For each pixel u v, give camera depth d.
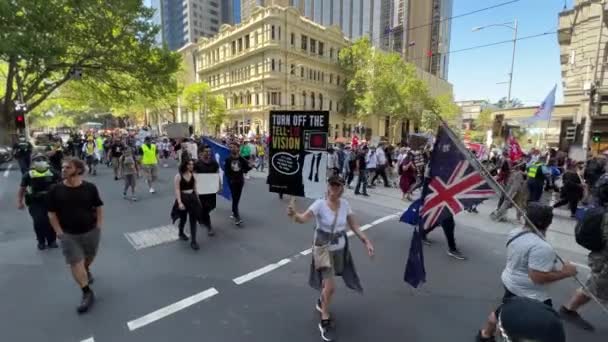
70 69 19.56
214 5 88.25
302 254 5.25
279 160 4.83
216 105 44.44
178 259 4.98
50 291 3.90
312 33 43.56
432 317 3.51
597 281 3.27
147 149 9.89
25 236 5.89
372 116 51.81
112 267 4.63
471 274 4.64
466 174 3.71
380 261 5.08
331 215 3.20
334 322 3.38
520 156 10.84
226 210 8.11
